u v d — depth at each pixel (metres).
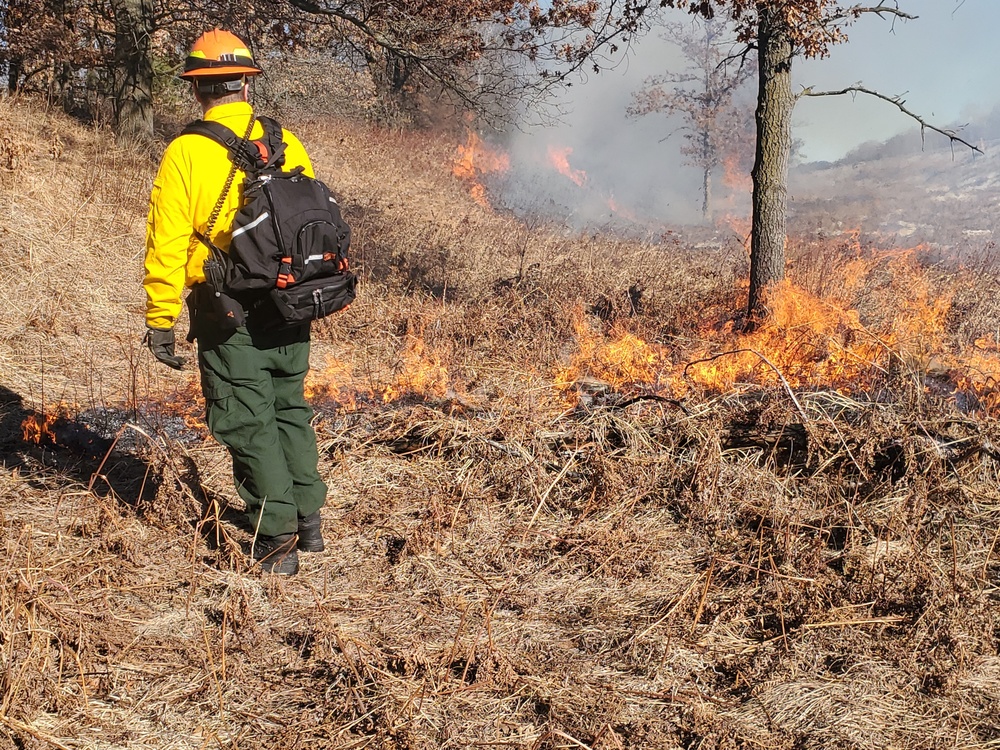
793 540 3.53
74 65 13.55
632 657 2.95
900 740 2.59
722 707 2.72
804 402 4.51
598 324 7.57
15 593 2.89
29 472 4.00
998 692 2.80
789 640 3.04
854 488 3.95
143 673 2.77
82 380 5.33
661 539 3.72
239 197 3.12
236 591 3.15
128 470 4.14
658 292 8.74
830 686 2.81
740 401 4.72
